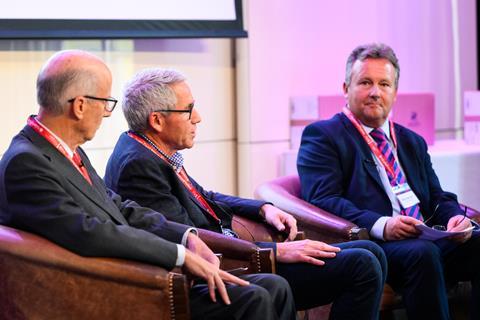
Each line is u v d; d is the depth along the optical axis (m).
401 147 6.70
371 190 6.43
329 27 9.51
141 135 5.49
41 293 4.41
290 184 6.88
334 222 5.91
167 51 8.27
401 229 5.98
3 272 4.46
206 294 4.70
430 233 5.89
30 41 7.30
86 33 7.44
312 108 8.91
